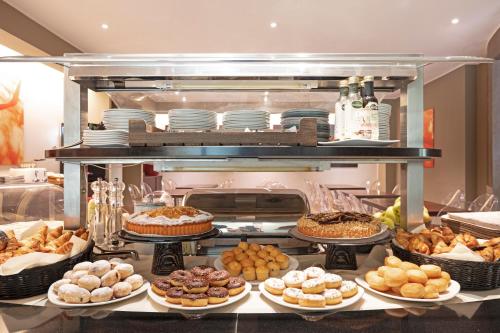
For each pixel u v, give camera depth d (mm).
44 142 4191
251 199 1519
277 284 890
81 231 1148
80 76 1195
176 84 1312
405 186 1320
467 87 4949
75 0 3031
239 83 1303
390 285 875
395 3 3031
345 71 1179
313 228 1089
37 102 4074
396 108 6516
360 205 1807
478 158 4898
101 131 1072
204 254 1300
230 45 4094
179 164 1247
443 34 3779
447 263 944
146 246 1299
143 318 778
